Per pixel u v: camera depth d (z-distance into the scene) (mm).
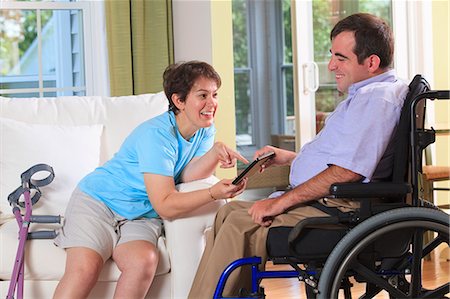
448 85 5910
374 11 5793
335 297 2592
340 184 2607
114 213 3162
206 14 5203
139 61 5180
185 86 3152
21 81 5277
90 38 5277
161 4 5180
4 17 5230
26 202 3127
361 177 2742
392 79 2898
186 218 3125
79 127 3611
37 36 5277
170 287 3152
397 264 2865
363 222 2588
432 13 5855
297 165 2988
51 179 3260
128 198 3162
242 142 9086
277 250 2711
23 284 3033
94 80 5285
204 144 3373
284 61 9125
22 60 5273
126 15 5148
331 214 2748
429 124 5617
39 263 3086
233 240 2730
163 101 3812
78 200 3162
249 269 2770
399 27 5816
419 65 5855
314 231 2705
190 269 3133
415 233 2656
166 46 5195
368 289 2904
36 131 3518
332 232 2711
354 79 2900
